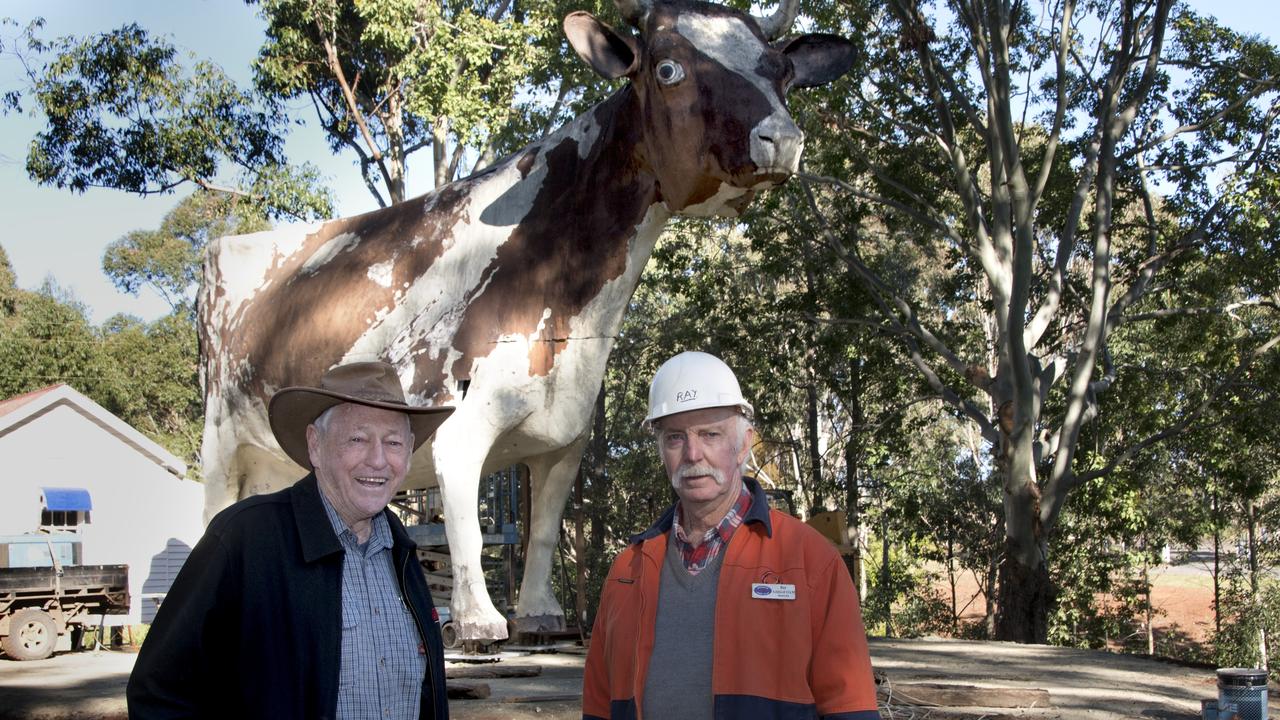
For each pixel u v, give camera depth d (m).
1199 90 21.78
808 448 33.75
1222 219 21.06
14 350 35.28
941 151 22.67
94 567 11.41
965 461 30.45
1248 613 29.72
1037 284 23.81
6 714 5.31
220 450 8.16
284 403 3.01
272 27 23.98
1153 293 23.91
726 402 3.09
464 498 6.73
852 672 2.91
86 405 24.19
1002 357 20.41
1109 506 24.81
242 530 2.81
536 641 7.64
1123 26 19.75
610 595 3.24
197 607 2.72
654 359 27.38
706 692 2.96
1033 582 19.70
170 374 38.03
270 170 23.47
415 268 7.19
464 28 20.52
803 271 24.77
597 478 28.53
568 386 6.96
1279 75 20.25
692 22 6.41
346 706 2.80
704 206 6.59
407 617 2.96
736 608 2.98
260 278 7.97
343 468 2.96
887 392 25.59
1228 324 23.06
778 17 7.14
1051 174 22.69
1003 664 7.70
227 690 2.76
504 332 6.86
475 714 5.07
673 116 6.27
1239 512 32.66
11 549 11.99
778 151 6.05
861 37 20.98
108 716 5.39
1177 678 7.00
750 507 3.07
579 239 6.93
